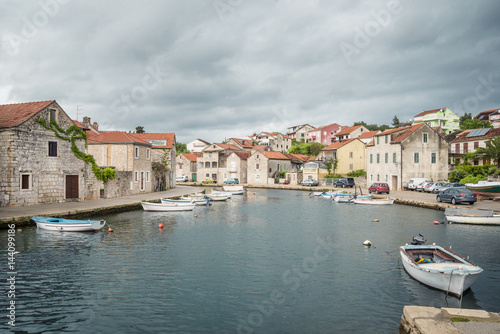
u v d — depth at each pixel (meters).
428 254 14.82
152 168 52.78
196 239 21.34
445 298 11.84
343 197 45.28
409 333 8.65
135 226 26.00
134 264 15.90
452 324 8.12
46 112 30.58
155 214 32.81
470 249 18.36
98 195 38.09
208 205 42.00
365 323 10.17
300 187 69.25
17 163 27.84
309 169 75.94
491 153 46.84
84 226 22.75
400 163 50.38
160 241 20.73
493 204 33.19
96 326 10.02
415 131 50.78
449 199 34.31
